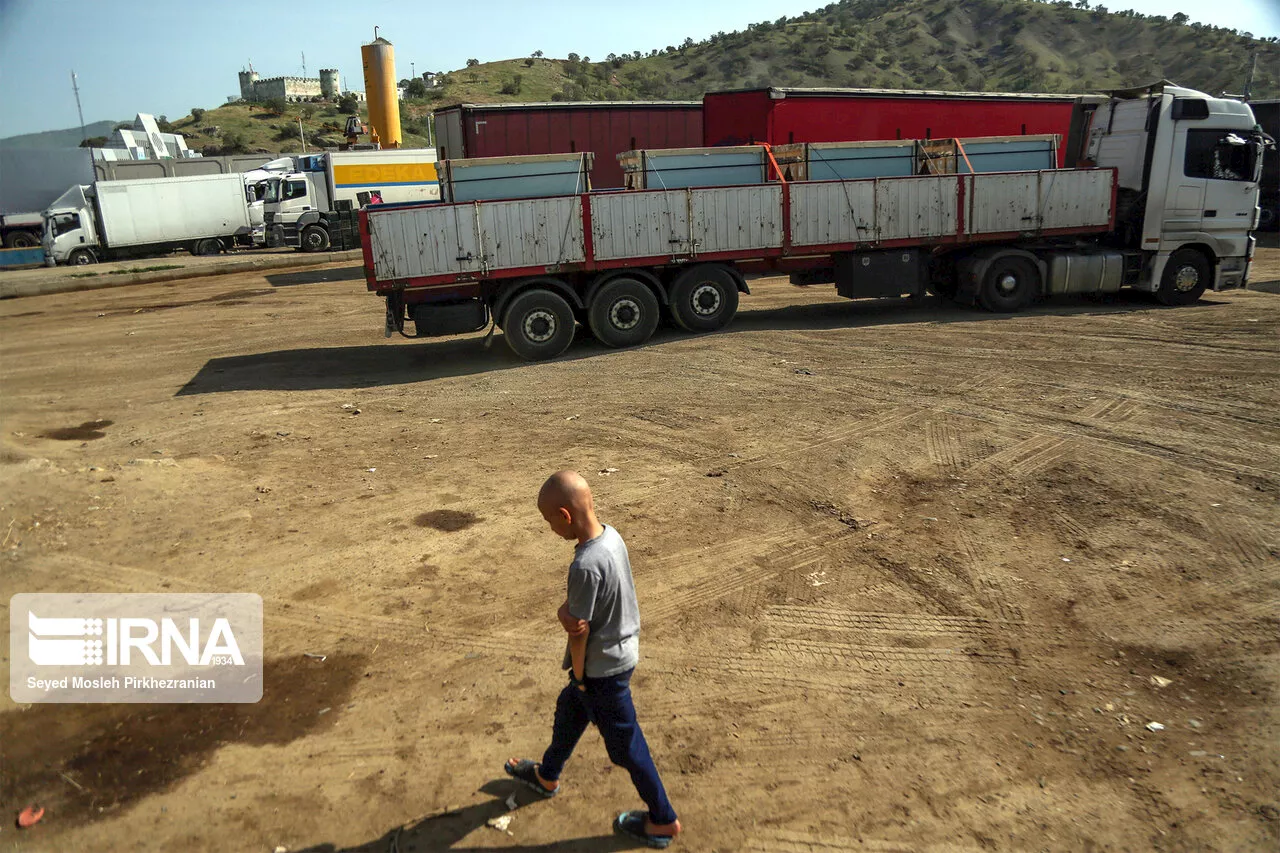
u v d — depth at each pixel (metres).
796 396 10.36
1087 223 15.31
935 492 7.29
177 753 4.20
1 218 36.53
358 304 20.67
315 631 5.32
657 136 21.81
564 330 13.22
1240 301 16.16
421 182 34.75
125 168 42.69
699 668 4.83
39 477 7.92
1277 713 4.27
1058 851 3.45
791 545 6.38
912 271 14.85
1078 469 7.63
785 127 19.33
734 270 14.19
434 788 3.91
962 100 20.80
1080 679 4.63
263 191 35.62
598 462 8.33
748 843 3.53
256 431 9.85
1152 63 154.38
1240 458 7.68
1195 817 3.60
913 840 3.52
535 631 5.27
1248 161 15.40
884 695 4.54
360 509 7.30
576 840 3.57
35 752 4.22
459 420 10.04
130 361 14.74
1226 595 5.43
